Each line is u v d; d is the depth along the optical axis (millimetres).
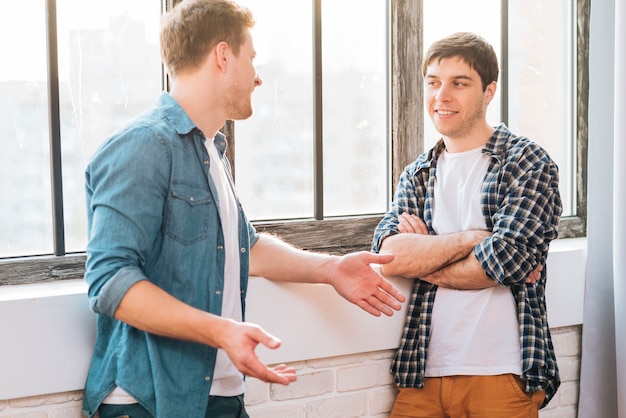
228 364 1750
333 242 2467
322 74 2449
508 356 2105
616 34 2453
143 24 2186
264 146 2381
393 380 2352
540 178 2051
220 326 1495
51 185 2100
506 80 2730
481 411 2104
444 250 2109
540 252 2062
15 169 2057
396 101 2535
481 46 2117
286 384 1518
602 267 2576
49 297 1815
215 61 1689
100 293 1508
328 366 2262
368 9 2510
